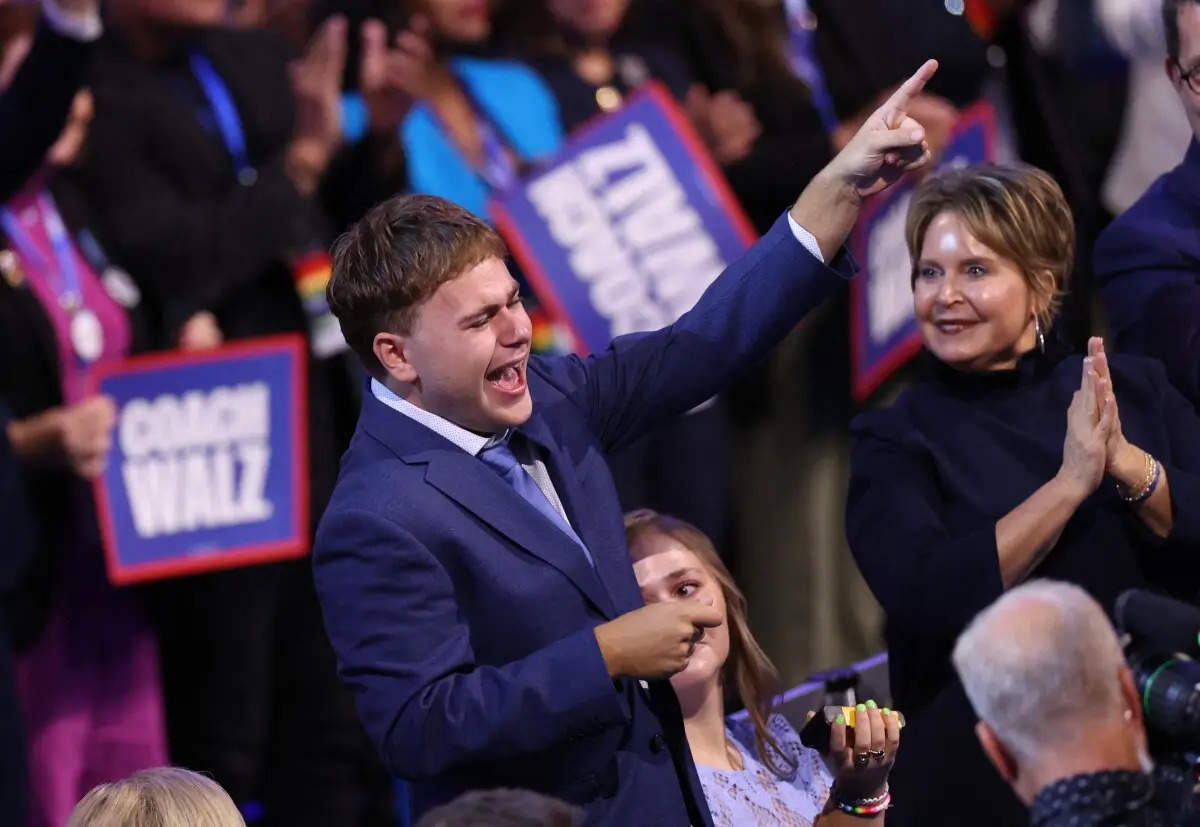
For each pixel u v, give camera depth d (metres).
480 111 16.84
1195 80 11.16
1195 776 7.95
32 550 14.64
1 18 15.34
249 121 16.39
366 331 9.34
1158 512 10.22
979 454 10.54
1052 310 10.73
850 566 18.28
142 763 15.83
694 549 10.84
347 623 9.19
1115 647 7.73
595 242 16.44
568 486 9.63
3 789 13.78
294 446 15.73
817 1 18.11
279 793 16.56
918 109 16.81
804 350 18.27
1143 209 11.59
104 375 15.31
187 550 15.55
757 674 10.86
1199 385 10.99
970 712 10.44
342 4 18.34
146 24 16.11
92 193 15.94
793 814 10.55
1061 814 7.50
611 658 8.79
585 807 9.23
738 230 16.59
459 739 8.76
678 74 18.05
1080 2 18.64
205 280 15.86
